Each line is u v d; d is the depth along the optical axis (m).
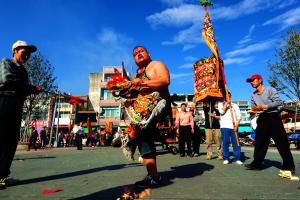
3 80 3.81
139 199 2.84
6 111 3.84
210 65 7.84
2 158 3.79
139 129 3.45
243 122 41.72
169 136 10.04
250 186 3.54
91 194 3.14
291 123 24.72
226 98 6.67
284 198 2.88
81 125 18.28
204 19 7.51
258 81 4.84
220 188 3.41
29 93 4.27
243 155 8.95
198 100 7.98
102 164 6.41
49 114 43.22
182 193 3.12
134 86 3.49
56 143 25.06
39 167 6.01
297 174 4.58
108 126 32.09
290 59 20.39
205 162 6.77
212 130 7.64
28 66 23.36
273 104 4.60
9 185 3.82
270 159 7.20
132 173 4.79
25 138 22.58
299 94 20.23
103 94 47.72
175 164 6.27
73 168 5.72
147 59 3.75
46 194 3.18
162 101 3.48
